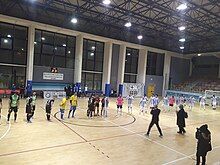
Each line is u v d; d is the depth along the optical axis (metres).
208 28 20.53
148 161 6.57
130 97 15.80
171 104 18.36
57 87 21.98
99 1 15.81
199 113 17.73
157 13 18.89
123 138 8.81
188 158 7.05
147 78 29.25
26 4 17.39
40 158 6.21
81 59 22.55
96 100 13.22
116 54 26.42
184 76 33.94
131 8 16.94
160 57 30.97
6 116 11.22
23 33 19.86
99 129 9.99
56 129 9.41
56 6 18.78
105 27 23.39
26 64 20.00
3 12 17.03
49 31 21.20
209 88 28.52
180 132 10.26
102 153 6.97
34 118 11.23
